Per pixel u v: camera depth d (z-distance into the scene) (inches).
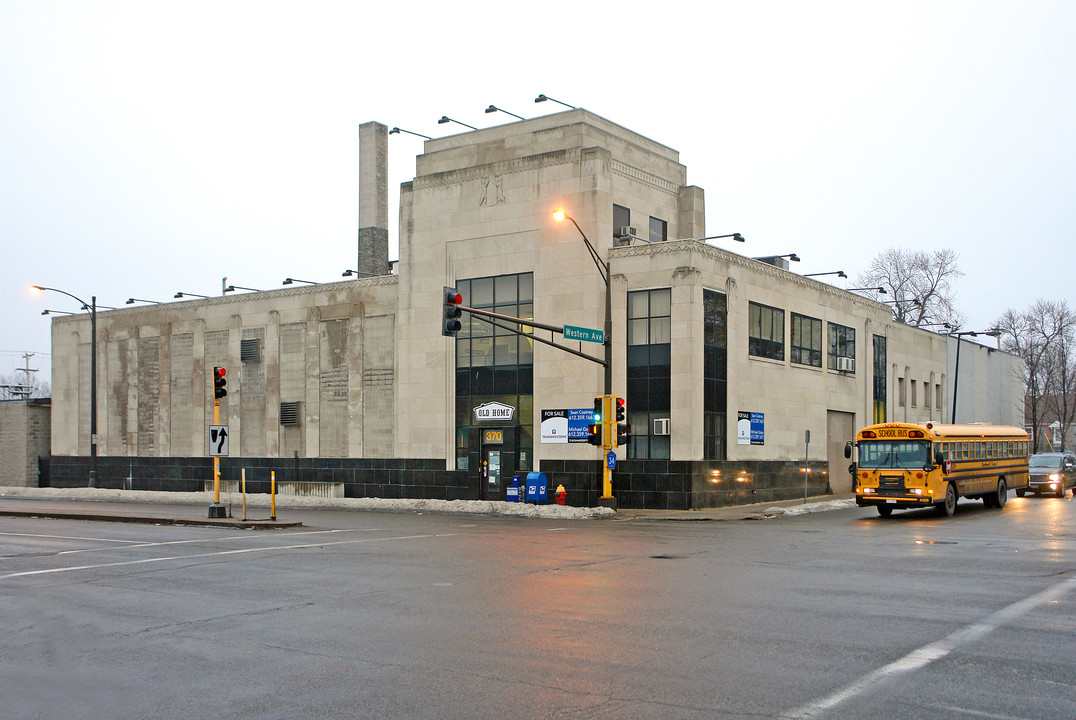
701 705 313.9
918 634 421.7
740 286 1517.0
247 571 682.8
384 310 1738.4
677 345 1403.8
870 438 1232.8
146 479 2023.9
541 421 1499.8
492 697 329.4
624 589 565.9
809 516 1285.7
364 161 2060.8
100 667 390.9
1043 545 820.0
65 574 683.4
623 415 1330.0
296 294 1847.9
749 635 423.2
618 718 301.9
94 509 1412.4
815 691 328.2
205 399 1955.0
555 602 521.3
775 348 1614.2
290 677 365.7
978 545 823.7
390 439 1711.4
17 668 391.9
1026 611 477.4
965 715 299.1
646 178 1649.9
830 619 459.5
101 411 2106.3
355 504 1544.0
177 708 326.3
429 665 378.6
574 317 1478.8
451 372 1612.9
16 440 2231.8
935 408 2292.1
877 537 920.3
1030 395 3609.7
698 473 1390.3
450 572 660.1
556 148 1563.7
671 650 395.2
